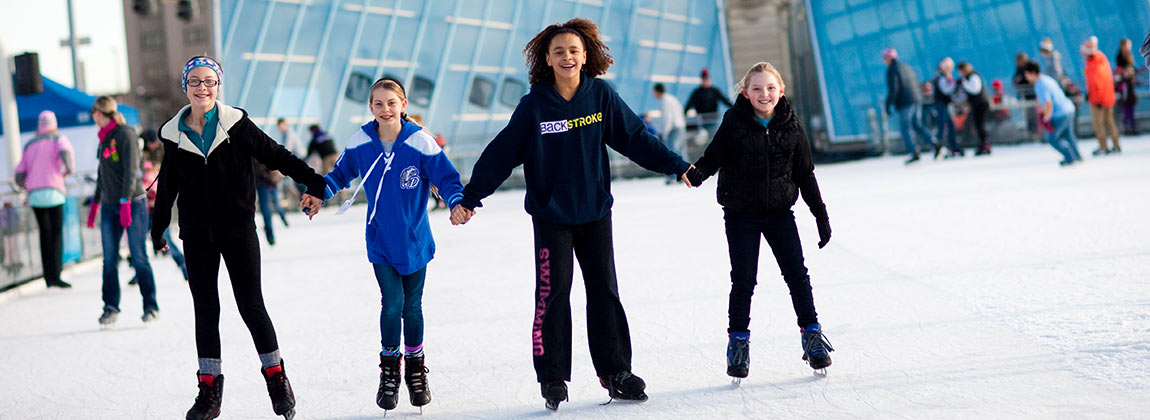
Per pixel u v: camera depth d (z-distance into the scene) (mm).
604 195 5684
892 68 25734
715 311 8242
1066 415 4703
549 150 5594
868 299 8117
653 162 5773
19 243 13688
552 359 5586
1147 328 6195
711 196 21859
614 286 5711
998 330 6605
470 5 43438
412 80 41625
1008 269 8883
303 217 26438
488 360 6977
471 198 5617
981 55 40500
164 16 103875
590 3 45781
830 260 10414
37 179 13070
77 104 23375
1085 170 18641
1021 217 12570
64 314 10969
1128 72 29766
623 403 5637
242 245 5562
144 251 9734
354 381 6641
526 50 5754
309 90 39375
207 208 5484
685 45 47812
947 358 6012
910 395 5297
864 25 44750
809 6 47094
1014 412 4832
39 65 17156
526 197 5703
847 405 5215
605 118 5680
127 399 6633
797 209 16578
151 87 102562
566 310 5652
